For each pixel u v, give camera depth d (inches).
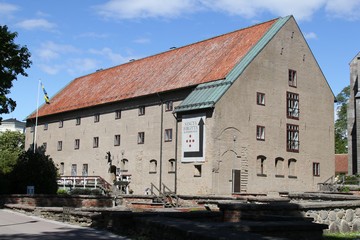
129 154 1939.0
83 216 727.1
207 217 607.8
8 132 3427.7
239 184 1582.2
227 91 1577.3
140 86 2005.4
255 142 1653.5
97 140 2155.5
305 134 1843.0
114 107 2070.6
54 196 1139.9
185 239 418.9
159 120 1803.6
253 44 1748.3
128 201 1286.9
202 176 1549.0
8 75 1326.3
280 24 1807.3
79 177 2032.5
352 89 2122.3
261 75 1701.5
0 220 807.1
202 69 1797.5
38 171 1391.5
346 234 655.8
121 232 597.9
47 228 674.8
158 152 1781.5
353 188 1365.7
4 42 1315.2
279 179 1716.3
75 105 2345.0
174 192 1599.4
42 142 2596.0
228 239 361.4
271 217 534.6
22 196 1121.4
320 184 1743.4
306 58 1892.2
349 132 2095.2
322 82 1946.4
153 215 588.7
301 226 462.6
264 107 1699.1
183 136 1651.1
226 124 1567.4
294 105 1818.4
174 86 1771.7
